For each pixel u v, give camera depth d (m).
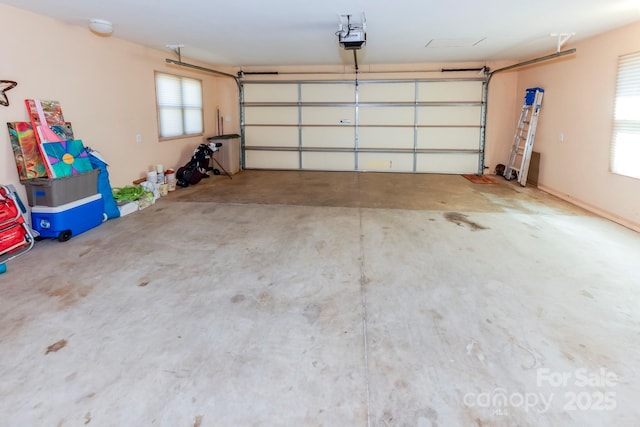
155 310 2.67
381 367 2.08
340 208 5.54
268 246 3.95
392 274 3.28
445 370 2.05
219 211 5.34
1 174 3.92
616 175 4.94
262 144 9.31
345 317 2.59
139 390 1.90
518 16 4.37
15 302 2.77
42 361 2.11
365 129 8.93
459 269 3.38
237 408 1.79
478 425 1.69
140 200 5.46
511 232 4.42
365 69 8.63
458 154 8.77
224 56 7.44
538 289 3.00
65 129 4.57
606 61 5.16
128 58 5.84
